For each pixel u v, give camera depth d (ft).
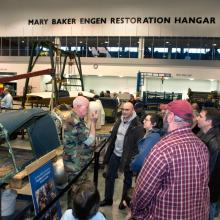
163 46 59.31
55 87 14.67
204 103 37.29
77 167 9.61
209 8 56.39
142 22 59.16
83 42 62.13
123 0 59.36
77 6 61.26
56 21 62.54
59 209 8.23
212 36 56.80
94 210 5.34
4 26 65.00
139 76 45.83
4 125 6.29
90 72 59.98
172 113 5.64
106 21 60.44
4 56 63.82
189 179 5.38
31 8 63.31
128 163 11.66
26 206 7.13
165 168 5.34
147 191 5.47
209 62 55.88
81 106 9.71
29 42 64.08
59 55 18.35
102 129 16.88
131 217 6.07
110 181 12.82
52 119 8.86
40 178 7.19
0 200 6.07
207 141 8.39
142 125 11.97
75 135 9.64
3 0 64.23
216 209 9.95
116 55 61.26
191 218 5.50
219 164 8.14
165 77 56.80
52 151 8.13
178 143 5.44
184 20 57.57
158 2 58.13
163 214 5.46
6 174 6.10
